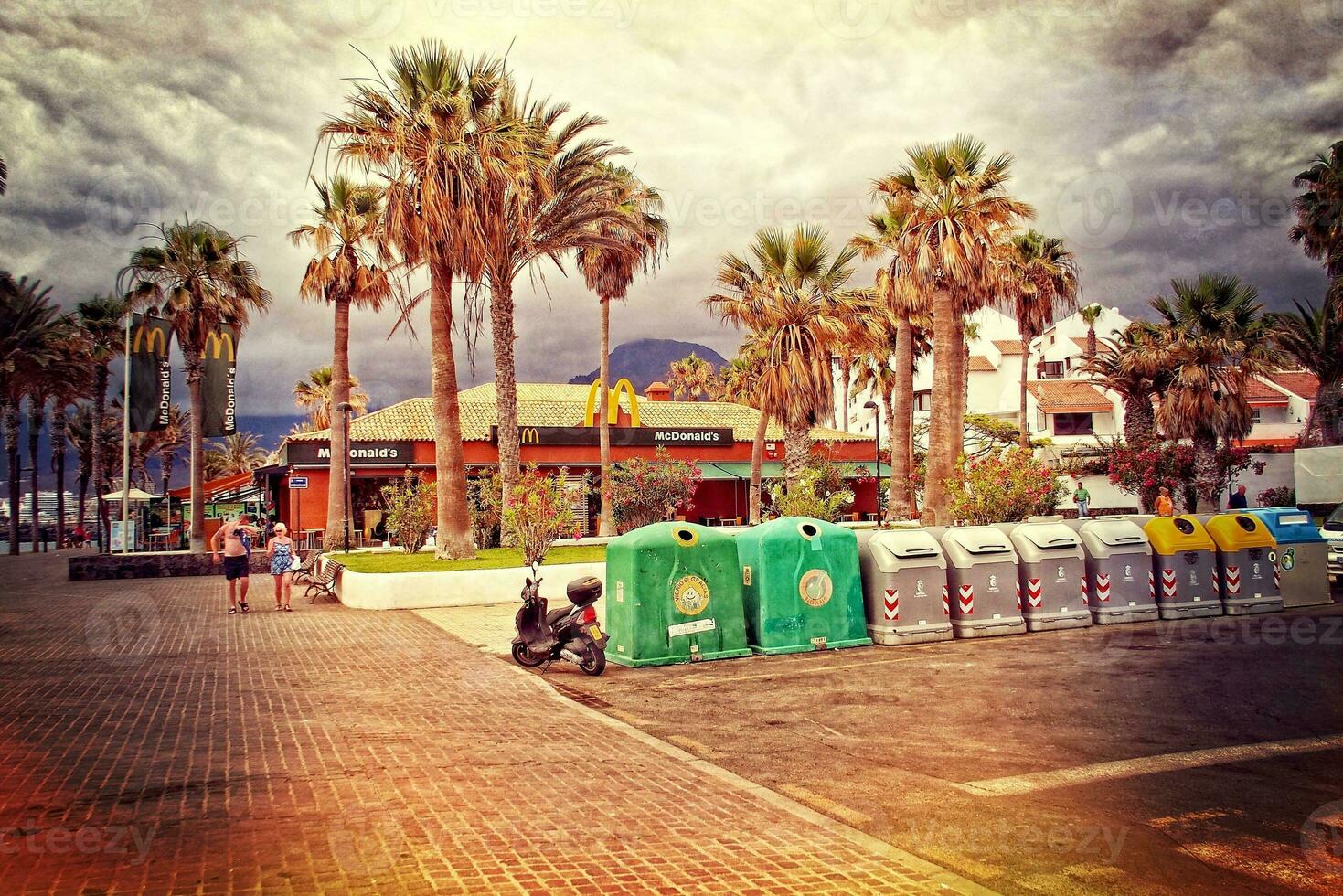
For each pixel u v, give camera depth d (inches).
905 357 1191.6
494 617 610.5
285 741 282.8
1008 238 1528.1
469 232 760.3
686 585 434.9
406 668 418.0
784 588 453.4
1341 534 633.6
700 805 220.1
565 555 831.7
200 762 257.4
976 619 486.6
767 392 1128.8
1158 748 266.5
